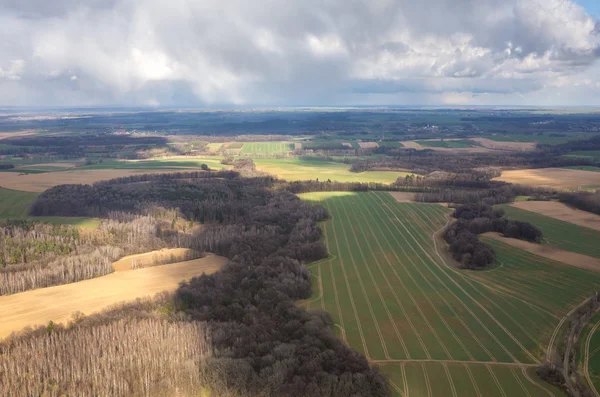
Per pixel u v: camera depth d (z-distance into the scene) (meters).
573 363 93.50
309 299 122.75
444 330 106.44
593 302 118.88
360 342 101.06
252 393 80.38
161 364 86.25
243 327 100.44
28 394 80.62
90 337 94.38
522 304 119.25
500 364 93.12
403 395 83.06
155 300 114.88
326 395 79.44
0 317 108.25
